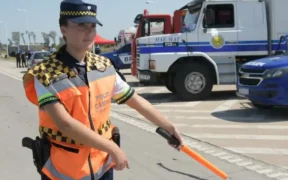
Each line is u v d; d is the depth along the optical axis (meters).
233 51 10.84
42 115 2.03
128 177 4.71
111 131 2.21
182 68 10.72
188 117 8.48
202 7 10.68
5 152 5.91
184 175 4.76
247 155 5.48
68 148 2.01
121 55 20.59
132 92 2.28
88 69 2.04
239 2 10.76
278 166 4.96
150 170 4.97
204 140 6.39
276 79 7.64
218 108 9.54
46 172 2.02
